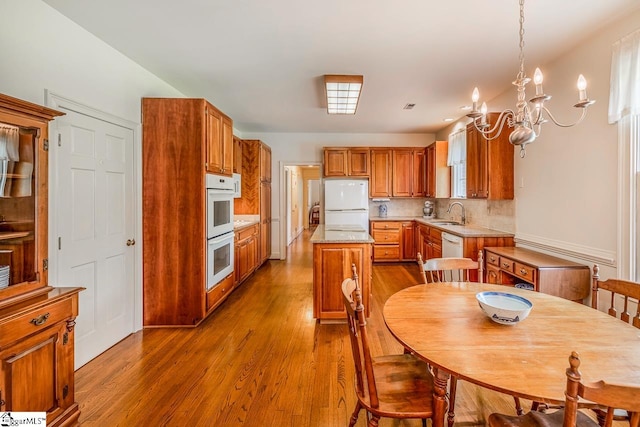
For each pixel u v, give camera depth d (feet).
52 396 5.10
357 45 8.43
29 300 4.93
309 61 9.40
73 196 7.30
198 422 5.65
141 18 7.13
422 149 19.44
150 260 9.73
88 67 7.68
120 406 6.06
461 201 16.70
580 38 7.99
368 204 19.89
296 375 7.15
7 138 5.01
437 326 4.50
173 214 9.71
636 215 6.98
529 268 8.38
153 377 7.04
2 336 4.33
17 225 5.13
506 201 12.05
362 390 4.62
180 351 8.25
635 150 6.96
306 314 10.94
